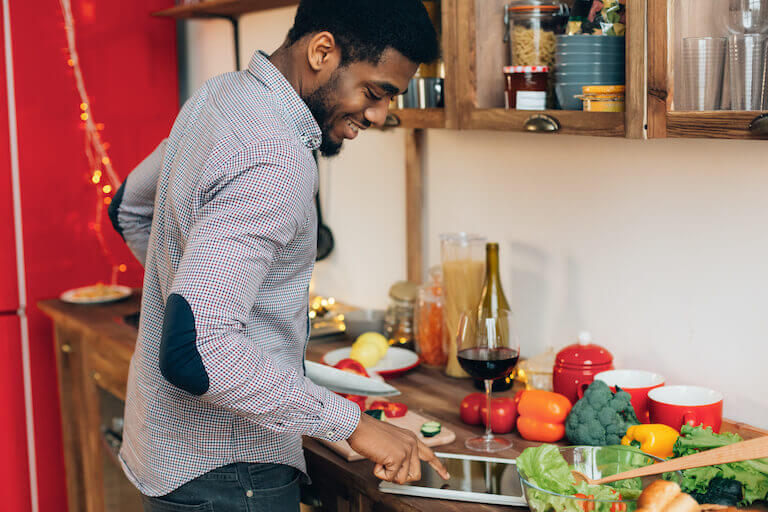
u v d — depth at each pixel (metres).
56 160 2.89
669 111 1.23
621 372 1.55
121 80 3.00
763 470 1.12
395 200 2.35
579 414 1.40
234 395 1.05
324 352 2.09
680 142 1.56
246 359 1.04
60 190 2.91
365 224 2.49
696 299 1.58
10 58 2.77
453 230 2.15
